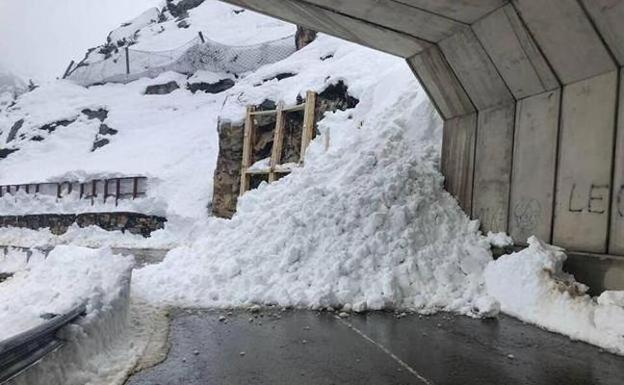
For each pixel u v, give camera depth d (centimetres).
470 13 820
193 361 518
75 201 2916
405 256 880
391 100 1386
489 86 928
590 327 618
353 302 794
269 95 1938
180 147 3112
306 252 912
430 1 801
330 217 967
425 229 948
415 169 1074
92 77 4784
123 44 5103
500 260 821
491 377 482
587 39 703
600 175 722
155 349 556
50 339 418
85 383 425
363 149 1208
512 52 826
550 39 750
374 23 918
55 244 2356
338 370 495
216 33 4541
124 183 2759
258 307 775
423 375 485
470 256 897
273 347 571
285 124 1784
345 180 1090
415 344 590
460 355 550
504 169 922
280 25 4291
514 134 902
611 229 701
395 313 759
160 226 2453
